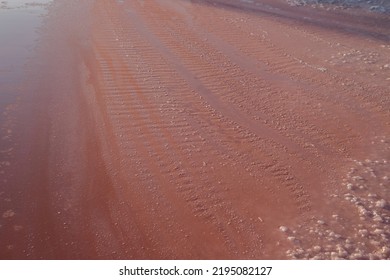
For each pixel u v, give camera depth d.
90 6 10.62
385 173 4.80
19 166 4.77
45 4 10.53
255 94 6.53
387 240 3.87
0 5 10.31
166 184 4.55
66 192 4.41
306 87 6.80
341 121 5.86
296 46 8.61
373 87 6.86
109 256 3.72
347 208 4.27
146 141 5.27
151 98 6.28
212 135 5.44
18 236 3.89
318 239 3.89
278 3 11.88
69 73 6.95
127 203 4.29
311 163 4.96
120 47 8.12
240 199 4.38
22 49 7.76
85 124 5.57
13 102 5.99
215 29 9.45
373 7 11.45
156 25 9.53
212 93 6.51
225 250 3.80
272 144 5.30
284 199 4.39
